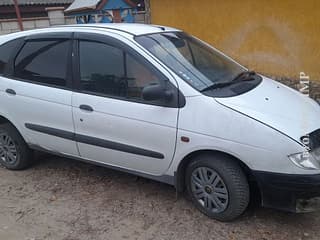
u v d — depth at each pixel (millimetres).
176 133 3412
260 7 9289
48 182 4434
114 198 4008
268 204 3273
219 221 3508
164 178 3699
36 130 4355
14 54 4480
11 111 4488
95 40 3920
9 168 4797
